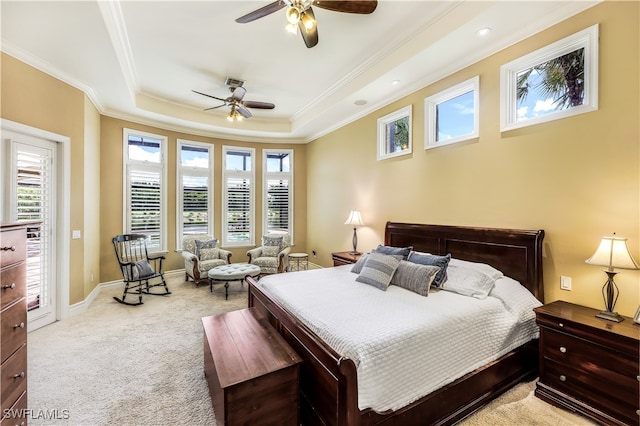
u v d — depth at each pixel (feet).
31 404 6.31
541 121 8.09
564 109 7.73
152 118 16.43
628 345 5.36
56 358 8.26
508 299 7.48
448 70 10.51
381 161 14.06
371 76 11.70
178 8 8.39
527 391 6.91
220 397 5.03
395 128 13.66
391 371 5.12
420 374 5.46
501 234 8.86
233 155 20.45
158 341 9.37
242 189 20.52
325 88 14.17
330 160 18.40
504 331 6.89
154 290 15.07
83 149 12.15
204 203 19.30
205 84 13.70
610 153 6.88
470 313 6.56
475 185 9.86
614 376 5.57
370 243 14.87
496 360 6.68
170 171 17.87
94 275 14.01
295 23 7.00
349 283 9.06
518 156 8.68
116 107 14.75
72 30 8.45
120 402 6.42
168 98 15.52
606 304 6.68
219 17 8.84
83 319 11.14
